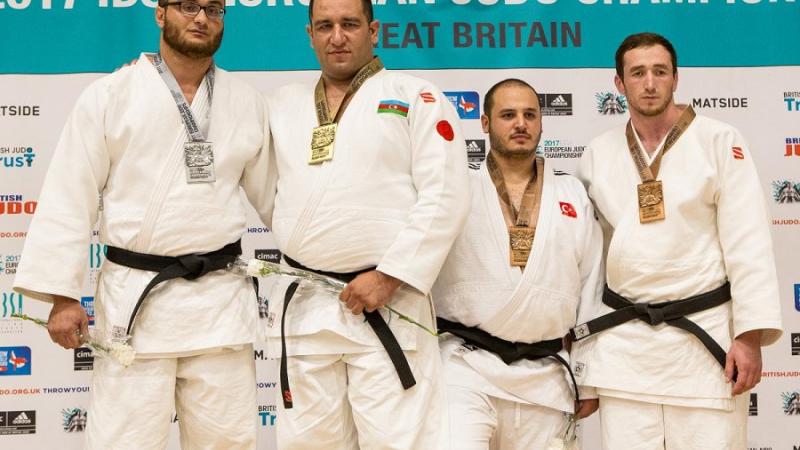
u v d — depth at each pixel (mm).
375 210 2910
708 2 4203
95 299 2992
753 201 3105
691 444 3096
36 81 4098
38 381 4027
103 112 2900
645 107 3164
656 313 3096
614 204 3232
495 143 3264
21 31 4105
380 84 3031
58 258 2834
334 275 2945
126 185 2896
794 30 4191
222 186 2959
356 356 2922
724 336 3102
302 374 2934
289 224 2959
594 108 4172
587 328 3230
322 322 2893
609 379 3148
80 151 2889
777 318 3002
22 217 4055
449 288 3209
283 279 3062
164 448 2959
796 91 4168
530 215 3217
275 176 3150
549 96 4172
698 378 3076
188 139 2922
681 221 3117
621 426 3170
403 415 2902
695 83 4184
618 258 3176
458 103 4176
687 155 3160
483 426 3078
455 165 2945
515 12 4199
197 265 2881
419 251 2855
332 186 2908
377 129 2943
